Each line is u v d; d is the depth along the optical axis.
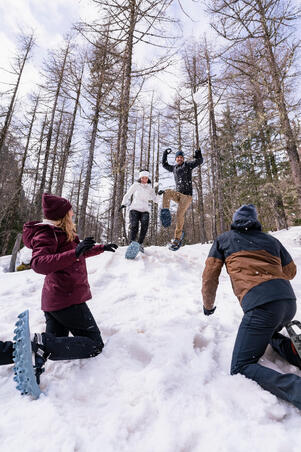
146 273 4.17
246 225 1.89
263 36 7.26
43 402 1.45
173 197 4.77
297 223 11.96
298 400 1.29
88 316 1.82
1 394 1.56
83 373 1.75
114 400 1.50
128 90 6.25
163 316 2.61
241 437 1.20
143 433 1.27
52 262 1.50
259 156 10.70
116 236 6.25
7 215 16.08
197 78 13.29
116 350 2.02
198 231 26.19
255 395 1.45
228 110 10.99
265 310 1.59
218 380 1.63
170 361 1.82
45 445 1.17
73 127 15.72
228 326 2.42
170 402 1.45
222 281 3.95
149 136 20.64
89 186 12.78
